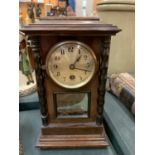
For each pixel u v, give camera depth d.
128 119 0.78
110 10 0.98
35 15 1.15
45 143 0.65
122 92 0.88
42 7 1.19
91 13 1.27
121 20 1.00
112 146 0.68
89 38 0.54
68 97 0.65
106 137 0.70
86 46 0.54
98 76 0.59
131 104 0.78
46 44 0.54
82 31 0.50
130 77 0.95
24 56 0.92
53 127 0.65
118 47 1.05
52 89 0.61
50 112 0.64
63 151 0.65
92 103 0.63
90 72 0.57
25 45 0.89
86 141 0.65
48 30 0.50
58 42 0.54
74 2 1.24
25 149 0.65
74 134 0.66
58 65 0.56
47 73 0.57
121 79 0.95
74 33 0.51
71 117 0.65
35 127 0.78
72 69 0.56
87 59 0.56
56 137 0.66
